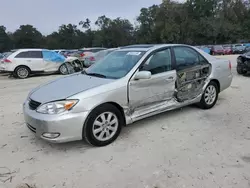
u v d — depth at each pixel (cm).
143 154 347
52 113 340
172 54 462
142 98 412
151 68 426
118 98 382
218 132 413
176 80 456
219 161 322
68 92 361
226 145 366
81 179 295
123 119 401
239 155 336
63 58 1355
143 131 426
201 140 385
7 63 1206
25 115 370
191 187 272
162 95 440
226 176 289
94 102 356
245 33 6147
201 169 305
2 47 9081
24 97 728
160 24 6066
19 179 298
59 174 306
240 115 493
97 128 367
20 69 1221
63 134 340
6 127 463
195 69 489
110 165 322
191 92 491
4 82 1103
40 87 420
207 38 5988
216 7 6388
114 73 420
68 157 347
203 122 460
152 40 6575
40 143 392
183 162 323
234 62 1755
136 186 278
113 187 278
